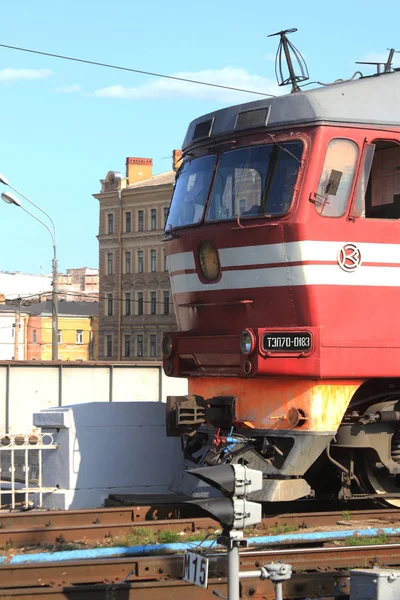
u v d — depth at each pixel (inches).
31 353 3297.2
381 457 441.4
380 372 413.7
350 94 418.3
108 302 2886.3
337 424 412.2
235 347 429.7
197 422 446.0
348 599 316.8
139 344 2795.3
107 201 2876.5
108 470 502.0
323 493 479.8
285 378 413.1
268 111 419.8
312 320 402.6
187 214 456.1
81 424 495.8
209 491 429.1
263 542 379.6
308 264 401.4
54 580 317.1
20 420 800.3
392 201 433.4
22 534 377.7
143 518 426.0
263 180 417.1
